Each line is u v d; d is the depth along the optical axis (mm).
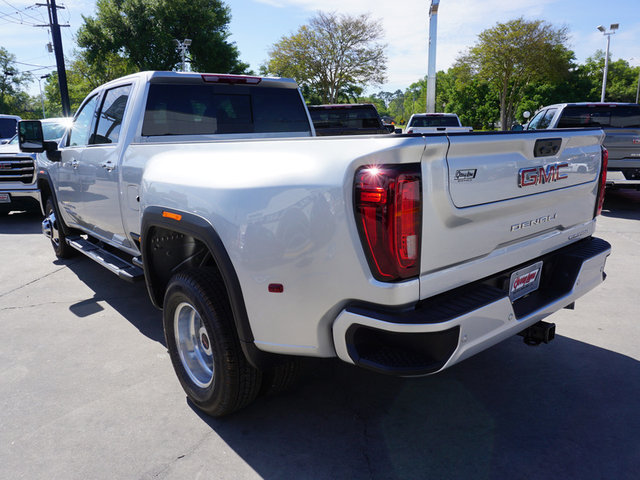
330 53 39375
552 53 39500
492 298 2068
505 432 2514
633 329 3717
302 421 2648
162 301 3160
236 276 2244
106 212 3955
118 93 3988
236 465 2314
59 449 2451
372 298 1904
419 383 3018
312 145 2049
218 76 3922
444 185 1915
